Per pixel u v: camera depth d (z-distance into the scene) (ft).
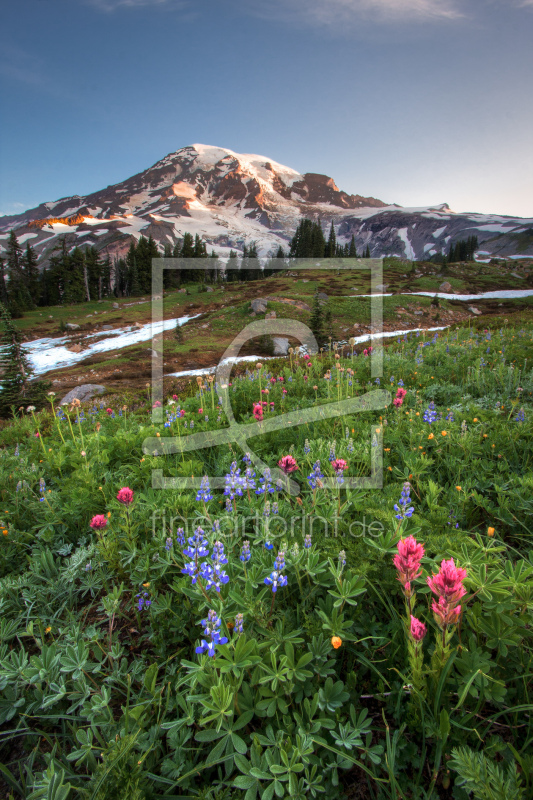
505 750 5.32
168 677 6.93
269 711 5.65
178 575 9.36
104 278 409.90
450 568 5.16
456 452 13.97
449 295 277.64
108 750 5.54
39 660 6.83
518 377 21.71
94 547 10.05
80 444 17.70
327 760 5.54
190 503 11.47
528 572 6.48
